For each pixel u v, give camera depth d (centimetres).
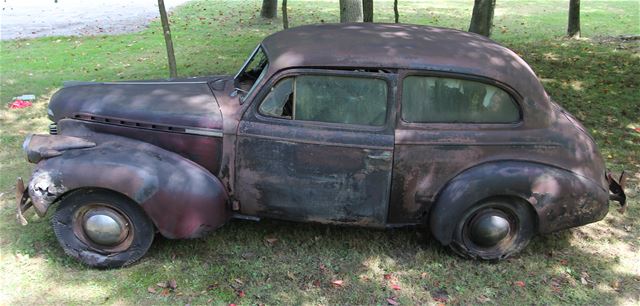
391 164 372
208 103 394
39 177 359
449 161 375
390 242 429
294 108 376
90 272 379
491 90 374
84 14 1636
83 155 368
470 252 398
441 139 371
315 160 374
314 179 379
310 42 395
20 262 389
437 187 381
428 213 393
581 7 1830
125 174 357
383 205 385
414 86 371
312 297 362
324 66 369
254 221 450
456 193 374
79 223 376
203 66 955
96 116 399
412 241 432
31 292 358
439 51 382
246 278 379
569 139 385
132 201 368
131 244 379
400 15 1570
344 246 422
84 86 442
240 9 1736
